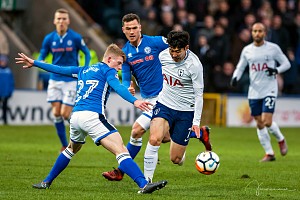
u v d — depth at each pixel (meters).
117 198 27.72
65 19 46.41
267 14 76.06
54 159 41.62
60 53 46.78
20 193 28.81
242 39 73.88
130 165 28.34
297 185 32.88
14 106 68.00
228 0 78.94
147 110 27.72
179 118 32.12
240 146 53.25
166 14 72.75
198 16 79.00
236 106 74.19
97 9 80.94
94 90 29.03
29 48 76.56
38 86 74.44
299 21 79.56
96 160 41.59
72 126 29.28
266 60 44.66
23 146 49.25
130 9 77.06
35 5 77.75
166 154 45.94
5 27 73.88
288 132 67.56
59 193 29.03
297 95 75.81
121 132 62.47
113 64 29.20
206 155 31.19
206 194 29.73
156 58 35.22
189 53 31.19
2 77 65.50
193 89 31.55
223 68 73.88
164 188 31.23
